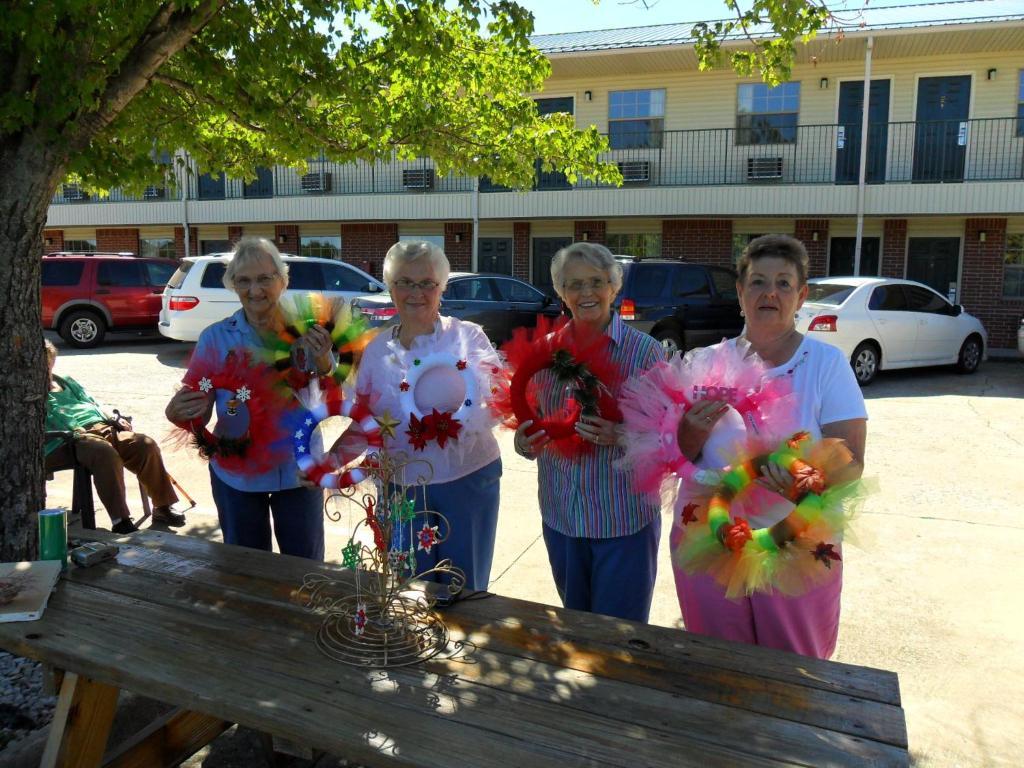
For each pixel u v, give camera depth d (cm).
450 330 294
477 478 282
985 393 963
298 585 232
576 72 1538
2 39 286
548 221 1623
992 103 1373
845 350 989
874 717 165
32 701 272
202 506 530
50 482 579
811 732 159
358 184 1744
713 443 224
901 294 1048
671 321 1060
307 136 424
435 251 284
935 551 440
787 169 1481
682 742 156
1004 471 601
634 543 258
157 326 1373
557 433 255
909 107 1415
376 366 289
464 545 280
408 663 187
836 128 1434
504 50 483
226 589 229
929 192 1317
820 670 185
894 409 852
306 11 355
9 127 285
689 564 216
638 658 191
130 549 263
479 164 524
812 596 220
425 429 266
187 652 191
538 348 259
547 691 175
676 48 1360
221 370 293
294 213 1703
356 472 262
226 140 488
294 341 291
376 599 215
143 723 279
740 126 1503
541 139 539
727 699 172
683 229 1533
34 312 318
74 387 488
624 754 152
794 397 217
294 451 296
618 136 1573
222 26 334
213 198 1817
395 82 471
